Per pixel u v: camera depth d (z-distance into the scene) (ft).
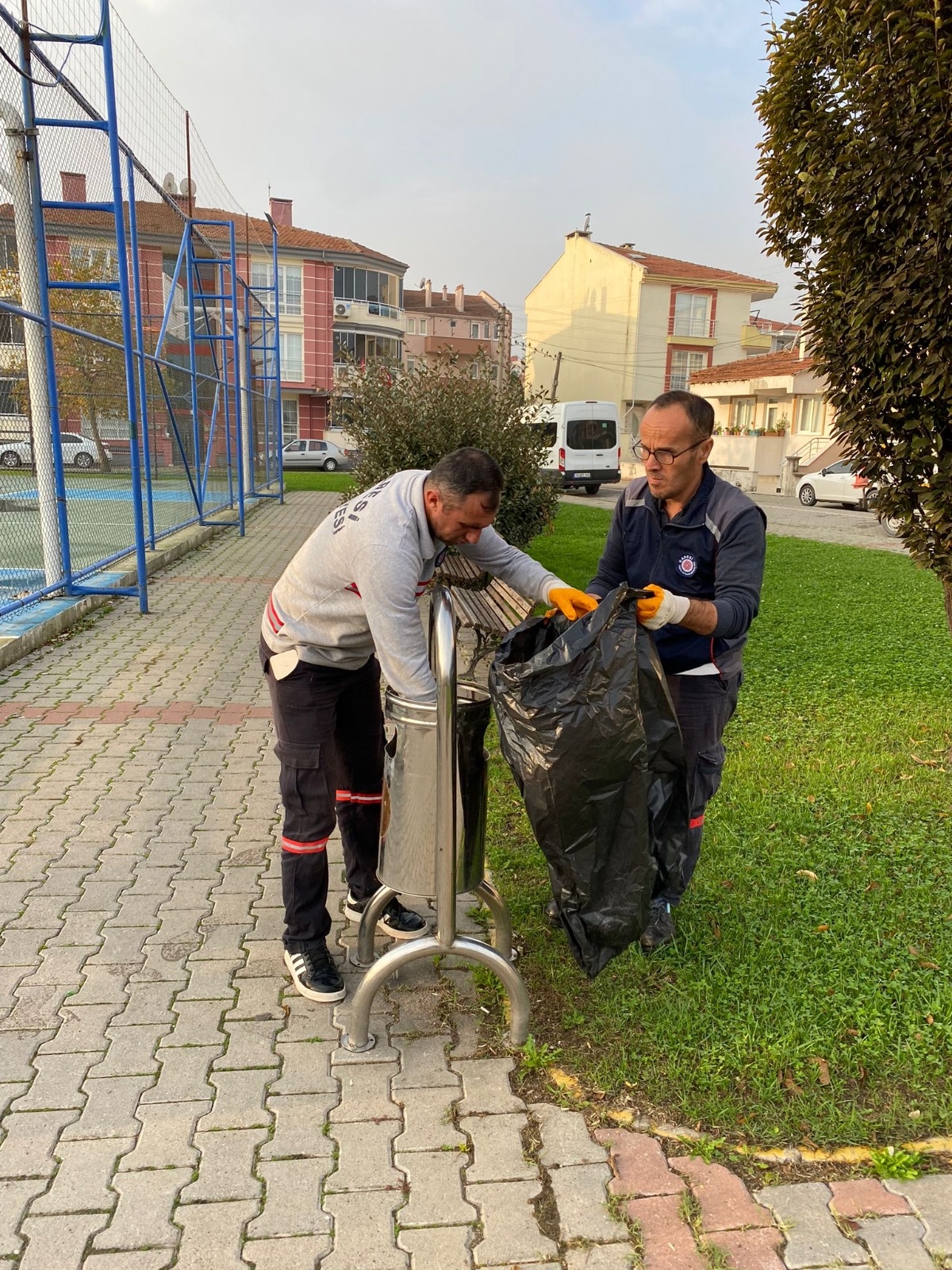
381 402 24.98
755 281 141.18
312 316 138.31
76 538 26.96
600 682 7.08
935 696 18.74
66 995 8.68
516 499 25.63
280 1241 6.13
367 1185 6.59
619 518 9.14
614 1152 6.88
